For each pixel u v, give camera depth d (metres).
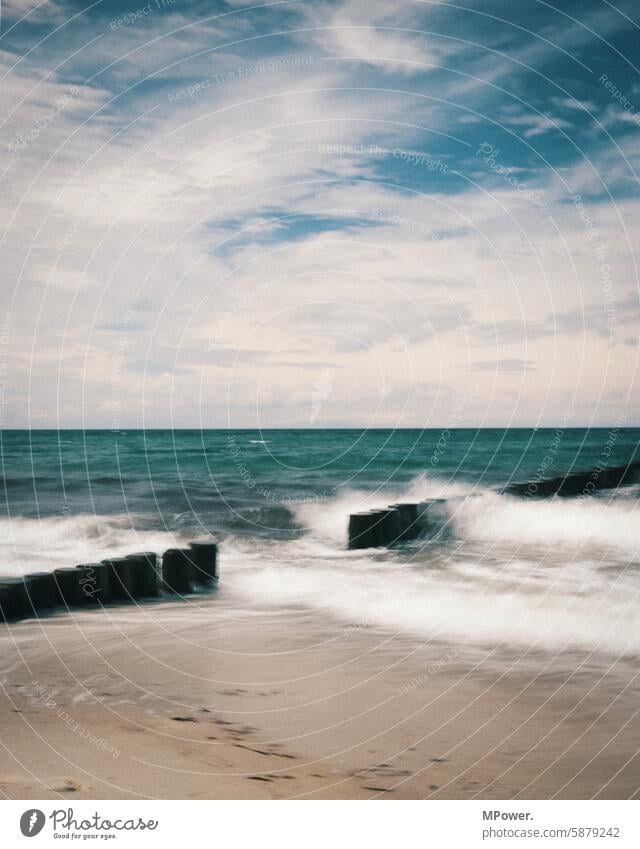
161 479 18.56
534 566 8.77
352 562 9.33
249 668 5.36
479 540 10.81
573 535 11.06
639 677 5.07
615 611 6.69
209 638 6.11
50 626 6.52
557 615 6.61
